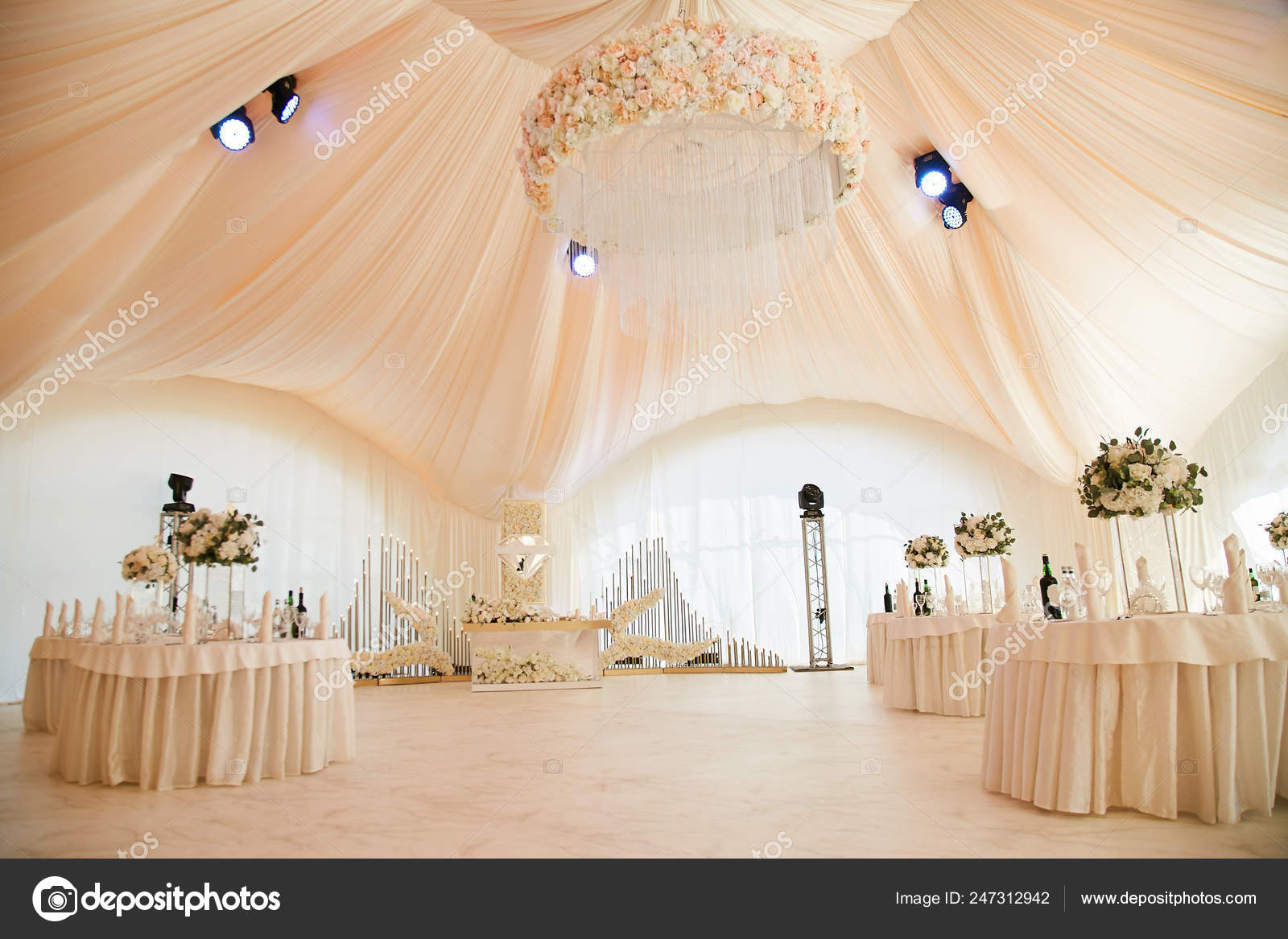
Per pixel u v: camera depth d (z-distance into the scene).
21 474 8.79
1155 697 3.33
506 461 11.14
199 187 6.37
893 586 12.17
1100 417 9.67
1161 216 6.95
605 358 10.70
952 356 10.25
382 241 7.89
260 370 9.20
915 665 6.66
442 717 7.11
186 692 4.27
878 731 5.59
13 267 4.96
